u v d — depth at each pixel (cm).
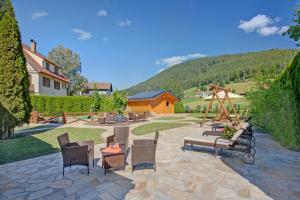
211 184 453
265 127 1263
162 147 820
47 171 541
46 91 2873
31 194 409
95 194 406
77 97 2838
